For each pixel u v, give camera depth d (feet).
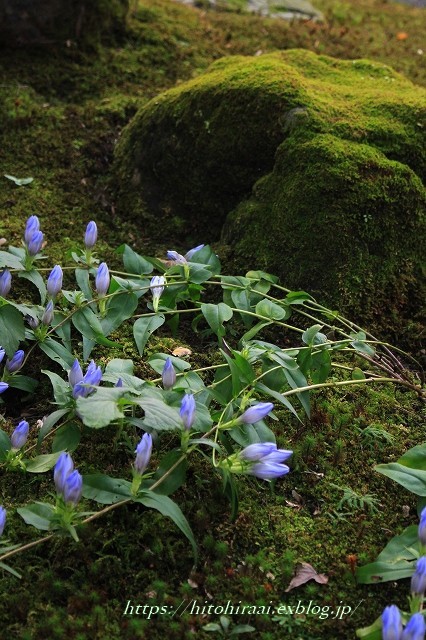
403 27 8.93
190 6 8.19
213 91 5.37
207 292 4.99
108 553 3.65
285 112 5.16
